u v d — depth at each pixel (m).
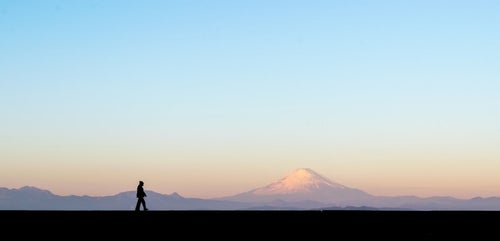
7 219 37.88
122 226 37.75
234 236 36.47
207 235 36.59
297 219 39.44
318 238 36.34
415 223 38.91
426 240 36.22
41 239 34.81
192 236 36.31
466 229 38.06
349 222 39.06
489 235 36.88
